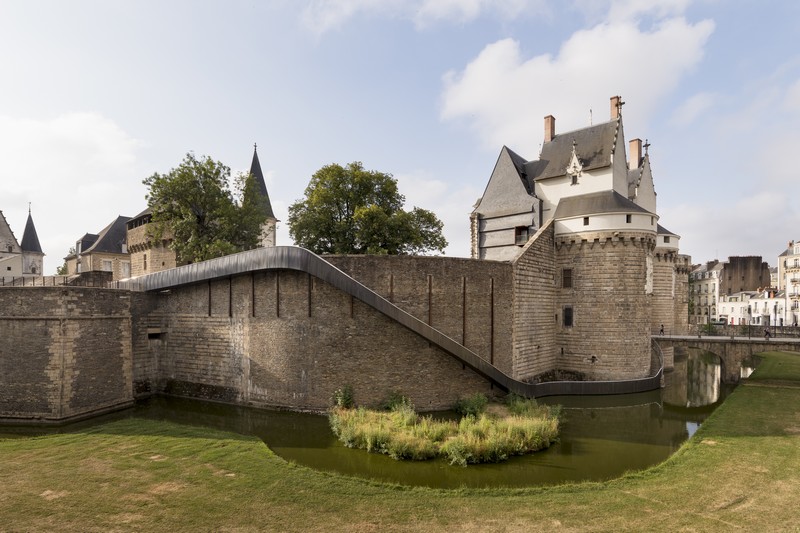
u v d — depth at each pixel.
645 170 39.84
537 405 22.30
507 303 26.42
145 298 26.56
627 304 28.83
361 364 22.22
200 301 25.78
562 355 30.67
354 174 40.06
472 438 16.08
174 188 35.62
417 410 22.42
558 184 33.75
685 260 48.00
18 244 62.12
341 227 38.53
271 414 22.16
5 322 21.53
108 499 11.72
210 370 25.34
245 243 38.66
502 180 36.84
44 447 16.03
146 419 20.86
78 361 21.78
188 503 11.54
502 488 12.85
